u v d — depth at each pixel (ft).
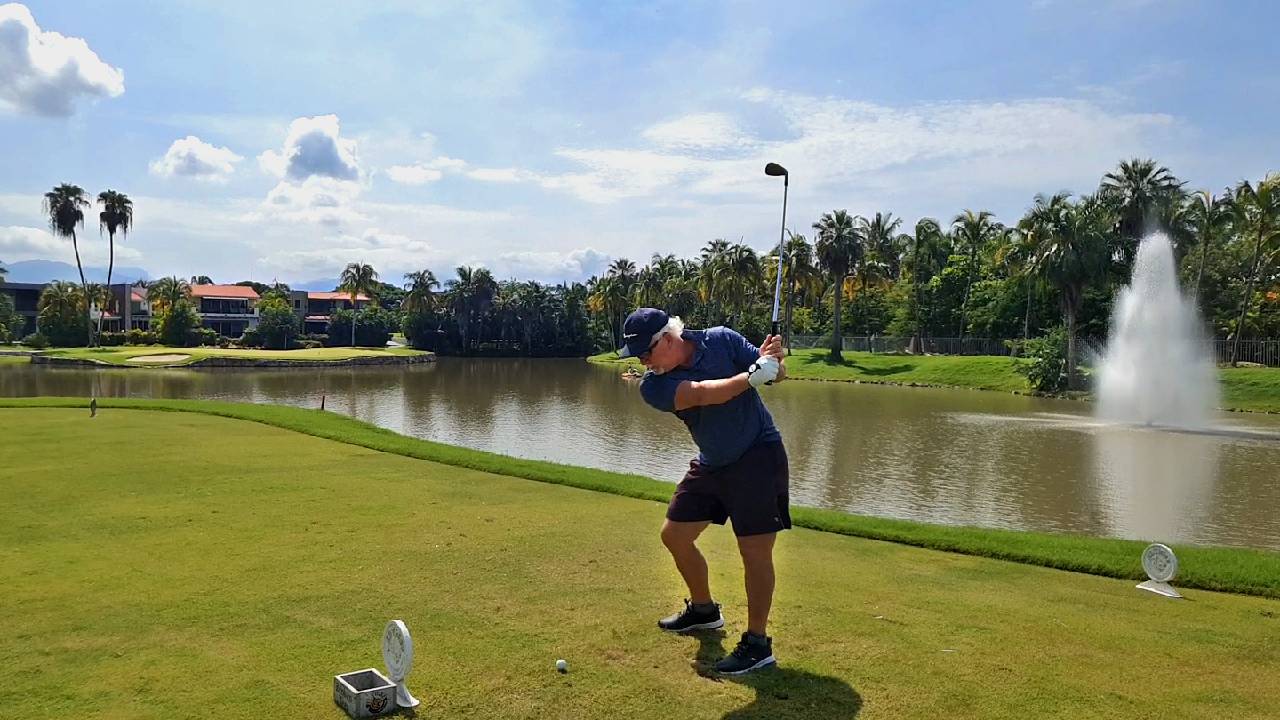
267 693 12.87
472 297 364.99
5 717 12.02
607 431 88.38
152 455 42.27
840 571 21.76
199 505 29.27
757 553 13.91
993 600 18.88
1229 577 21.86
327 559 21.42
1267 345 163.22
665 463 65.57
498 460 43.75
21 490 31.96
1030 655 14.79
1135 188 178.70
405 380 185.68
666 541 15.28
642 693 12.84
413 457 44.32
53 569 20.33
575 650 14.67
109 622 16.30
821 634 15.79
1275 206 166.20
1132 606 18.71
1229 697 13.01
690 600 15.76
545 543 23.53
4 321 327.26
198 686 13.14
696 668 13.88
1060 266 154.30
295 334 323.37
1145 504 51.75
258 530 25.07
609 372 228.22
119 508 28.45
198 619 16.48
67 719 11.97
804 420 103.86
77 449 44.24
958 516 47.73
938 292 257.14
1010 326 233.96
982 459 71.05
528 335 361.30
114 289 377.91
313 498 31.01
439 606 17.33
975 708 12.42
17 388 150.61
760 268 279.90
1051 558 23.91
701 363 14.15
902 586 20.11
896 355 231.50
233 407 73.20
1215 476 62.90
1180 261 181.27
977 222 250.98
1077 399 141.08
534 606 17.33
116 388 153.07
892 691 13.01
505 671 13.66
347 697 12.16
